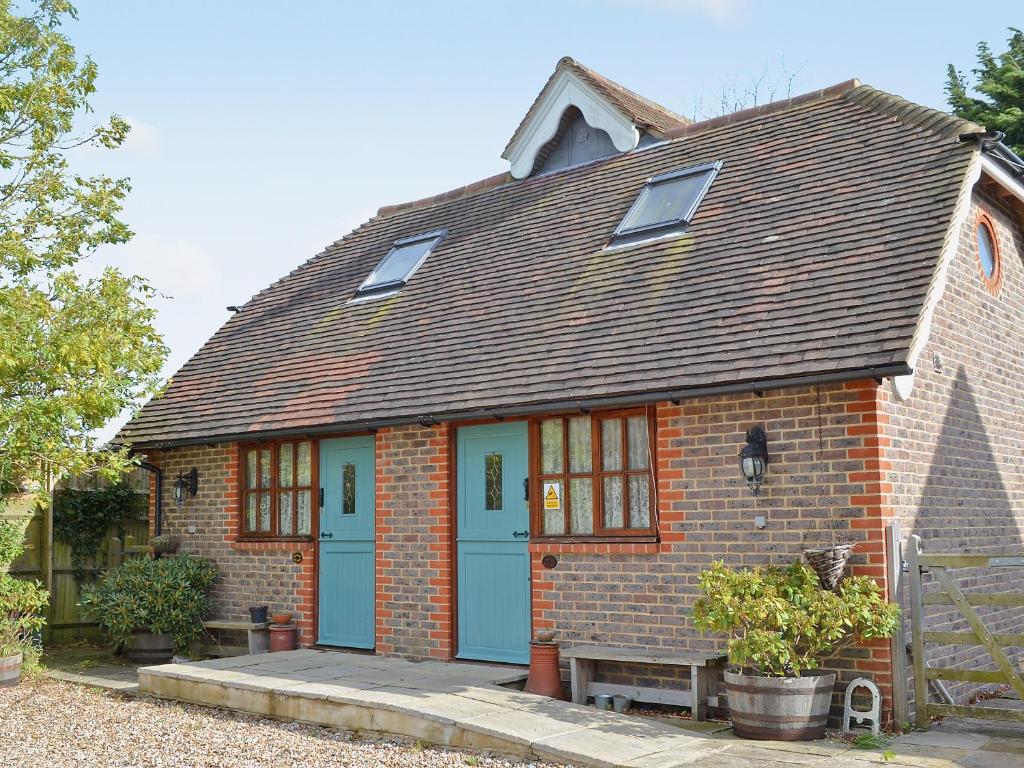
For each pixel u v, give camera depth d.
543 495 10.50
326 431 12.09
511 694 9.05
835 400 8.46
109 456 11.88
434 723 8.17
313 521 12.72
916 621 8.22
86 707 10.10
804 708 7.81
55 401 10.80
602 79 14.88
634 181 13.15
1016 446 11.30
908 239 9.03
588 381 9.70
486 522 10.95
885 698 8.04
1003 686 10.25
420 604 11.35
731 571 8.24
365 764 7.64
